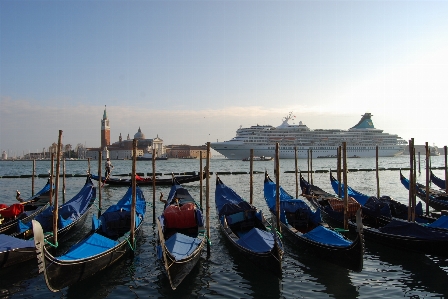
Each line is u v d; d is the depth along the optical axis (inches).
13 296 445.7
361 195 887.7
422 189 1070.4
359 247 474.3
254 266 541.3
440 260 568.1
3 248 496.4
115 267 537.3
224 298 440.1
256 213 700.0
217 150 4638.3
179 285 477.7
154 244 660.7
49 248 595.2
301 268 536.4
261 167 3440.0
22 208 742.5
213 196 1321.4
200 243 542.6
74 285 474.3
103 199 1248.8
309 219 697.0
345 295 445.4
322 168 3176.7
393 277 502.0
